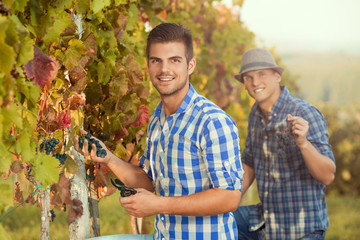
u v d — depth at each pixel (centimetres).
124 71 229
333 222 613
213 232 176
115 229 506
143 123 242
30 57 131
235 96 544
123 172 205
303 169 262
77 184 195
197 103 177
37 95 149
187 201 167
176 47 175
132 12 272
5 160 133
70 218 188
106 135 231
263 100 278
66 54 181
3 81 121
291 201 264
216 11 519
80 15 202
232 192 167
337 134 834
